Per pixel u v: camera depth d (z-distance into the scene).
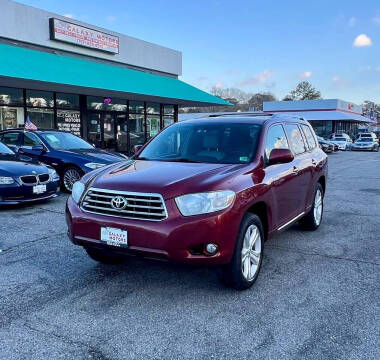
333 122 48.56
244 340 2.97
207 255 3.42
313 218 6.04
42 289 3.87
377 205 8.45
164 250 3.36
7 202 7.18
